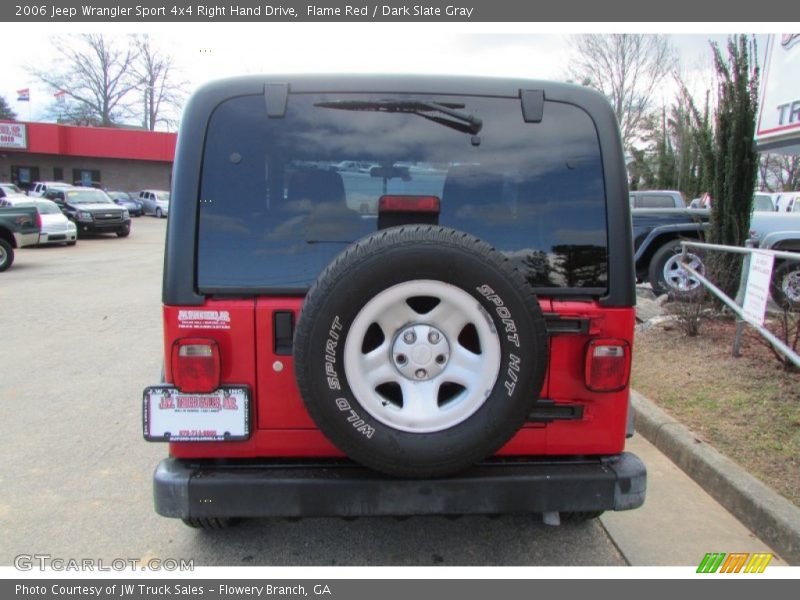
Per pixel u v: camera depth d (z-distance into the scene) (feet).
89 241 81.61
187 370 8.20
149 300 36.01
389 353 7.86
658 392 16.85
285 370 8.31
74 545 10.53
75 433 15.72
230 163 8.41
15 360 22.82
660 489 12.49
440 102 8.54
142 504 12.00
